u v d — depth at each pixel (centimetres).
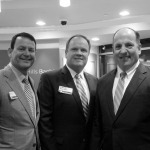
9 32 562
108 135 181
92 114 217
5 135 172
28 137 178
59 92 210
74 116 206
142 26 482
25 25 547
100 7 418
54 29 555
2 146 171
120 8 427
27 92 198
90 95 218
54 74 220
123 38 186
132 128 167
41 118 206
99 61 709
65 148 202
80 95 215
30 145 179
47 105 210
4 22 514
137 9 436
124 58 187
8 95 177
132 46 185
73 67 220
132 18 487
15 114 175
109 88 193
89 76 238
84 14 462
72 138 204
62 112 208
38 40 586
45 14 454
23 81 200
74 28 545
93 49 693
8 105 175
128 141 168
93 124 207
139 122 167
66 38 564
